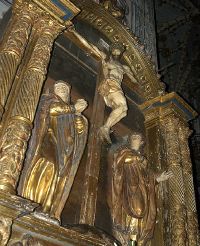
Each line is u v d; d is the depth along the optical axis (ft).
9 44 11.62
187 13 36.55
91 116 14.98
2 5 14.07
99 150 14.30
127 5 23.13
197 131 34.88
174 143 17.34
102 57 16.49
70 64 15.08
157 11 36.83
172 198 15.61
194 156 33.91
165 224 15.03
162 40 37.83
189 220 15.56
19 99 10.98
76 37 15.74
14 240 9.70
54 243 10.65
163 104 18.35
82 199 12.80
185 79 38.09
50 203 11.09
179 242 14.26
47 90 13.17
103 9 17.88
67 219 11.87
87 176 13.30
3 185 9.20
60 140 12.01
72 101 14.29
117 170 14.58
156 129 17.88
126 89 18.15
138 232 13.89
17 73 11.86
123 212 13.98
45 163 11.39
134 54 18.98
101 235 11.91
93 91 15.66
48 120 12.02
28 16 12.65
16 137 10.11
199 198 30.22
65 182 11.67
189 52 37.88
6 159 9.68
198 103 37.70
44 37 12.83
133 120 17.61
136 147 15.93
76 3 16.60
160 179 15.80
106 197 13.83
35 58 12.12
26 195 10.66
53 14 13.17
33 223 10.16
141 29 23.12
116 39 18.80
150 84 18.85
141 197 14.32
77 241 11.16
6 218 8.90
